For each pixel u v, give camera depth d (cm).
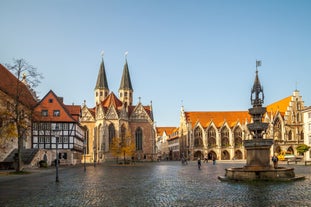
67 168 7019
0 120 5169
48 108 9056
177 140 17975
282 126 14162
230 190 2541
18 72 5128
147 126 14138
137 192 2564
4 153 6538
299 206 1834
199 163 6450
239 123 15250
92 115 13725
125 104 13925
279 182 3033
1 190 2758
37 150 7131
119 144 11319
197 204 1945
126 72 16488
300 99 14438
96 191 2648
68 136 8975
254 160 3425
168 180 3691
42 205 1977
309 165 7462
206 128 15300
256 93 3669
